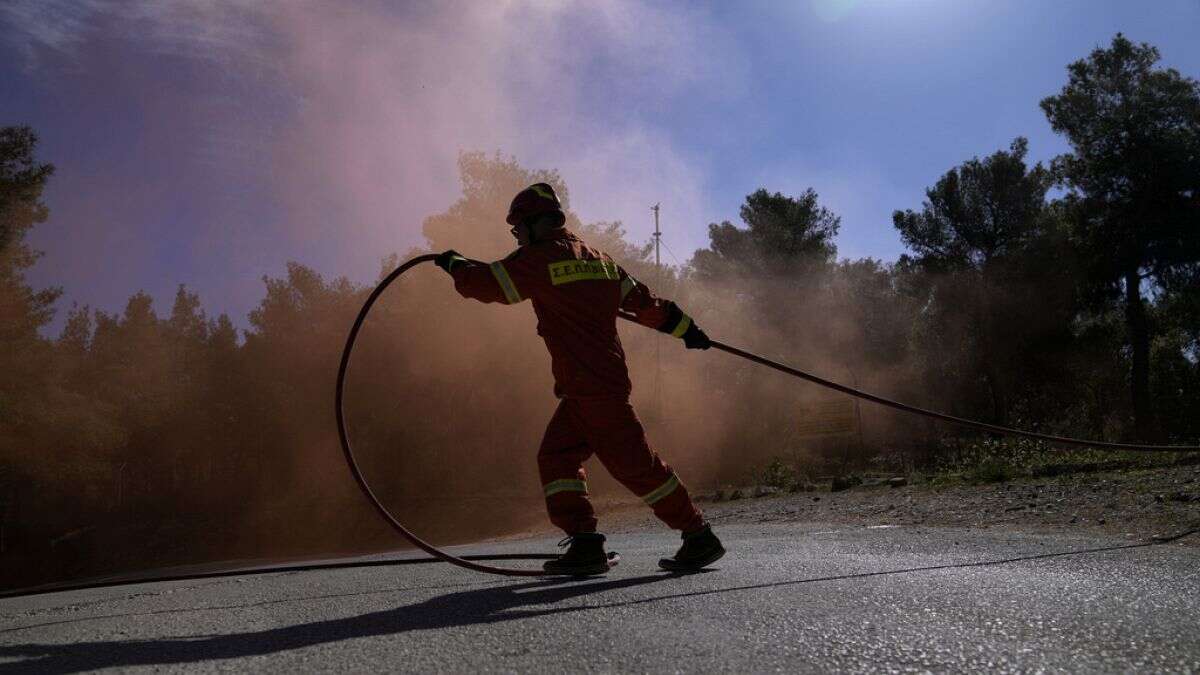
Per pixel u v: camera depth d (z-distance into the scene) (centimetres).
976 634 221
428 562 514
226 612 326
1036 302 3131
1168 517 634
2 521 4547
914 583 306
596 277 366
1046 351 3219
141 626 296
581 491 372
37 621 350
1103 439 2812
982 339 3231
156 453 5553
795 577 335
